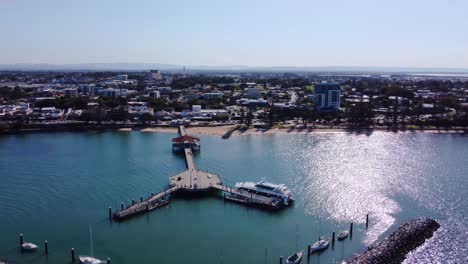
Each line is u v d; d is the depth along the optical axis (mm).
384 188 132625
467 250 90562
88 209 116375
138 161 169375
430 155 179500
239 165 162875
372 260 84312
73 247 94188
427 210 114000
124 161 169375
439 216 109625
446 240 95250
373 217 109875
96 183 139125
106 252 92125
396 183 137750
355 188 132875
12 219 109000
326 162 167125
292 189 132875
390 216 110312
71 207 117688
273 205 116312
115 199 124125
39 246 94375
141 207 114625
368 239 97312
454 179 142125
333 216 111375
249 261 88812
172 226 106625
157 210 117625
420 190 130500
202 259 89750
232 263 88000
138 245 95812
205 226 106750
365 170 154250
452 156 177500
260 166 161250
